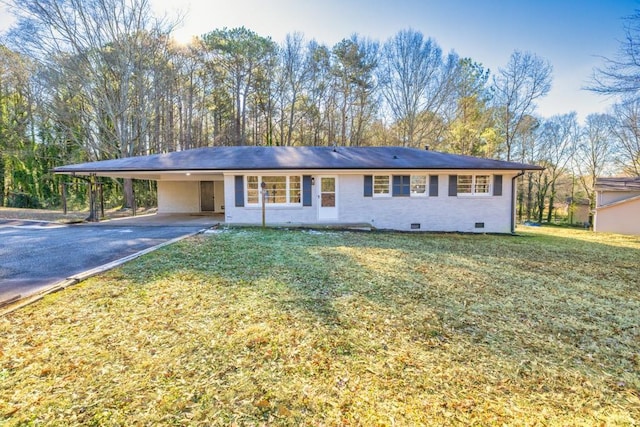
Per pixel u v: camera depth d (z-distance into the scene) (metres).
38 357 2.57
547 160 28.64
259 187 11.81
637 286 5.25
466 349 2.96
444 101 25.41
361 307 3.85
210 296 4.00
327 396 2.23
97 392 2.19
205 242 7.55
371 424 1.98
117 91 19.67
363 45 25.50
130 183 20.69
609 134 25.50
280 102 26.78
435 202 12.11
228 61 25.17
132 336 2.96
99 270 4.93
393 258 6.59
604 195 18.95
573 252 8.48
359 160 12.43
